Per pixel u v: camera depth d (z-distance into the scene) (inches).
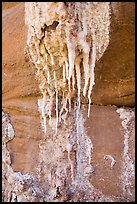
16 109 98.5
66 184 94.6
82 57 80.1
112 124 95.4
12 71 94.3
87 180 94.1
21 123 98.5
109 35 78.3
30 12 79.3
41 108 96.3
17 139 98.7
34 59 87.7
